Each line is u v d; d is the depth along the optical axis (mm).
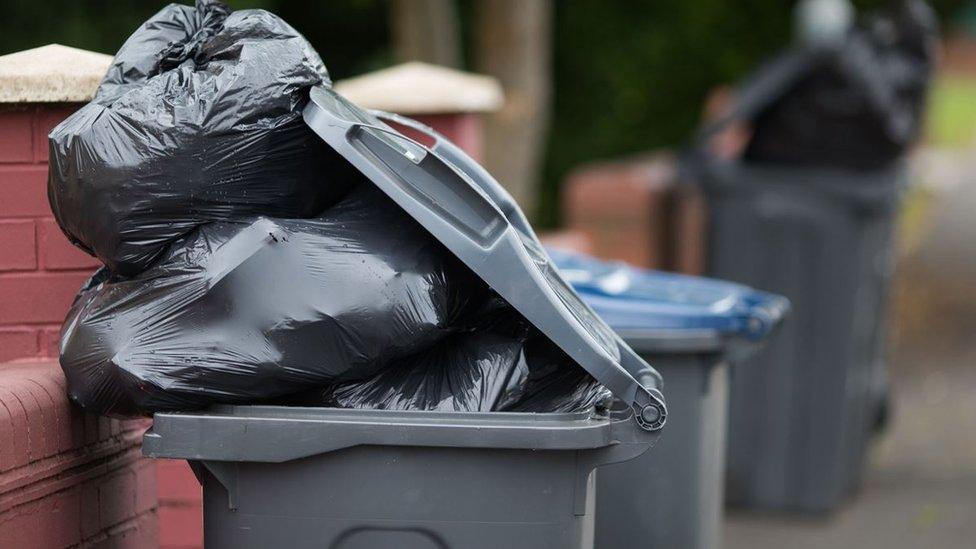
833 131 10773
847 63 10656
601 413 4758
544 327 4508
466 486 4539
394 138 4816
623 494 6910
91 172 4574
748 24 20297
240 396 4547
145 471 5613
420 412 4527
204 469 4609
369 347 4543
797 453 10758
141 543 5582
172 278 4559
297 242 4547
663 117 20297
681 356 6871
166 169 4578
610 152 20281
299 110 4684
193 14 5051
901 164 11047
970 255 24750
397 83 9203
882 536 10250
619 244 12969
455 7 16875
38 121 5523
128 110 4605
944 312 19625
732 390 10789
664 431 6898
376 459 4516
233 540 4574
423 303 4570
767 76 10922
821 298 10578
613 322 6898
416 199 4520
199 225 4664
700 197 11000
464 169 5664
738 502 10930
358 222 4695
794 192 10539
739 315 6871
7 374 4992
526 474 4551
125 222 4594
